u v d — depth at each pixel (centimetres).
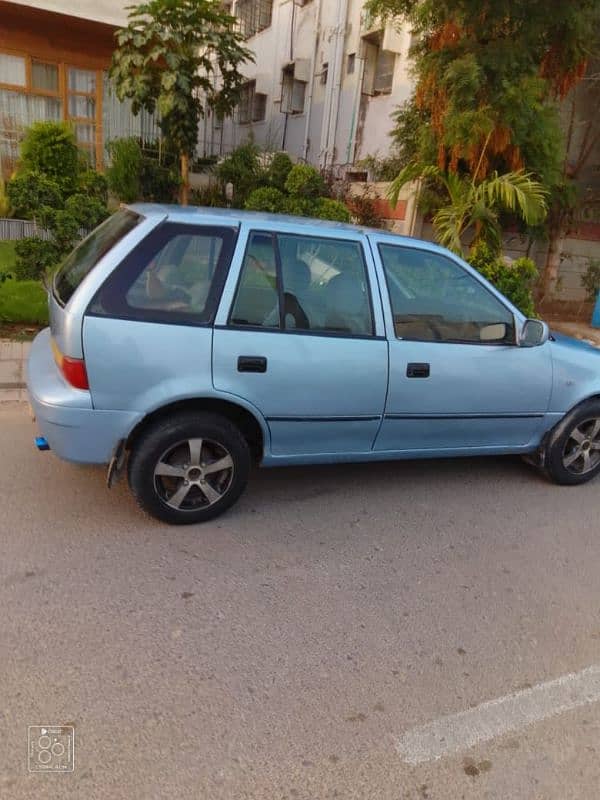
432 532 400
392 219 1112
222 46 1087
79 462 350
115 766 219
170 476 364
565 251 1246
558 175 998
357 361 387
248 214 389
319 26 1595
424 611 320
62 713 239
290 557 357
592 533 417
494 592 342
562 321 1143
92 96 1287
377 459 426
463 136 866
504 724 254
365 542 381
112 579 321
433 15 883
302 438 393
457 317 423
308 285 379
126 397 341
